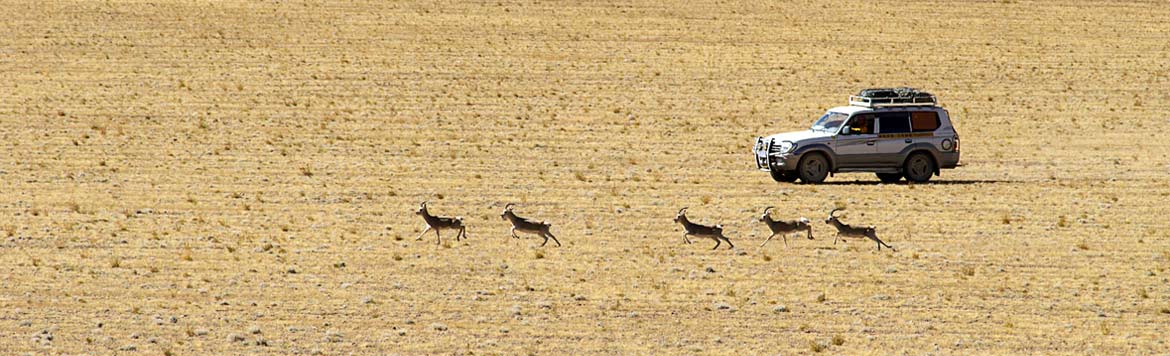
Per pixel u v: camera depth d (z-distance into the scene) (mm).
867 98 134250
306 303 81625
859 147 131500
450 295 83875
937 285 87938
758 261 94312
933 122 133375
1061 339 75250
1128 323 79250
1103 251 100188
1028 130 184625
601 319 78375
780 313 80188
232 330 75188
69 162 146750
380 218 112188
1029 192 129000
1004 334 76188
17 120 176000
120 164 145750
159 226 108062
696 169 145375
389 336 74188
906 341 74312
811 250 98188
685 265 92812
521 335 74688
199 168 143250
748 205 119312
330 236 103375
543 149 160375
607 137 170500
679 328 76625
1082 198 125625
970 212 116375
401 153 156125
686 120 185375
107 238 102188
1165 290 87562
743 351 71938
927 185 131875
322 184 132625
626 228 107500
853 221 110812
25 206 117750
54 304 80625
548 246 99375
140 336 73750
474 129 174875
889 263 94188
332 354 70500
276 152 155625
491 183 134125
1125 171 148500
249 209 116938
